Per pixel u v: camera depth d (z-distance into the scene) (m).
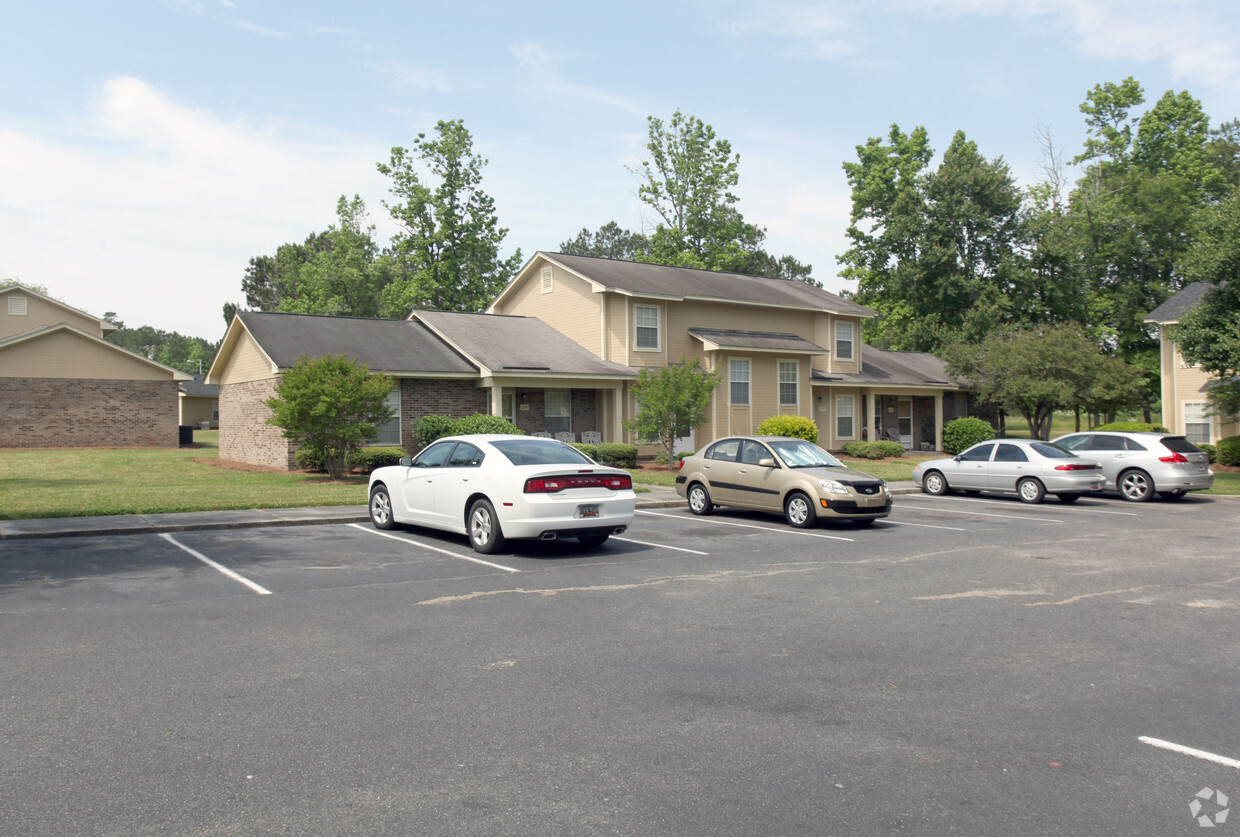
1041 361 30.89
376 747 4.56
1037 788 4.13
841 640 6.83
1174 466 18.73
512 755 4.47
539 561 10.41
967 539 12.66
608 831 3.66
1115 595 8.60
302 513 14.16
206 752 4.47
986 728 4.92
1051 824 3.76
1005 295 41.72
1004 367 31.80
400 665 6.06
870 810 3.88
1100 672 6.00
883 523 14.58
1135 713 5.18
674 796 4.01
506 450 11.25
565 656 6.32
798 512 13.80
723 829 3.68
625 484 11.20
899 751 4.58
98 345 34.12
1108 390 30.34
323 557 10.55
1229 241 21.64
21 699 5.27
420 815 3.79
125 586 8.70
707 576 9.52
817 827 3.71
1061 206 45.78
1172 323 27.52
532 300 31.97
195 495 16.33
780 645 6.67
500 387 24.84
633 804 3.92
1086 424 58.19
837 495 13.47
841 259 48.31
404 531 12.90
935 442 36.59
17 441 32.44
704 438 29.11
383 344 25.42
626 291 27.56
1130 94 47.84
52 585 8.73
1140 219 43.53
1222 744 4.69
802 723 4.99
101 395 34.19
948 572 9.86
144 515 13.73
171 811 3.81
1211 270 21.92
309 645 6.55
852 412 34.38
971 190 41.97
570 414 27.75
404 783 4.12
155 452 31.61
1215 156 53.78
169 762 4.34
